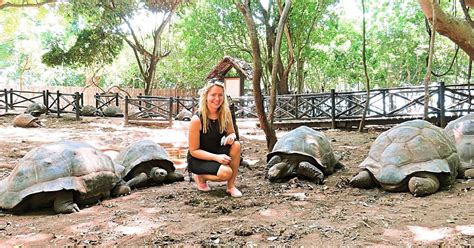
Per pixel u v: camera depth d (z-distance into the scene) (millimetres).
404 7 20594
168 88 29500
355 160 6184
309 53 20062
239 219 3205
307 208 3525
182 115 16078
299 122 12000
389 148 4148
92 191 3820
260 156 7098
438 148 4035
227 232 2869
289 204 3680
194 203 3822
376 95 10766
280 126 12359
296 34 18938
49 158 3711
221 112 4137
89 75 30469
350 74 25312
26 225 3191
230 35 20797
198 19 20625
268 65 19266
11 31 23500
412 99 10070
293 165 4703
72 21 24047
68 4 19953
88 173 3816
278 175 4664
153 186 4773
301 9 18312
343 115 11359
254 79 6027
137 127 13273
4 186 3602
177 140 10000
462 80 26125
